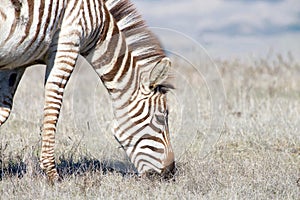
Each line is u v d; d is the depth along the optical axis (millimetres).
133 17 11664
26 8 10148
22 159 12570
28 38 10328
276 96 21578
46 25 10461
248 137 15578
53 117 10953
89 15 11109
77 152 13719
